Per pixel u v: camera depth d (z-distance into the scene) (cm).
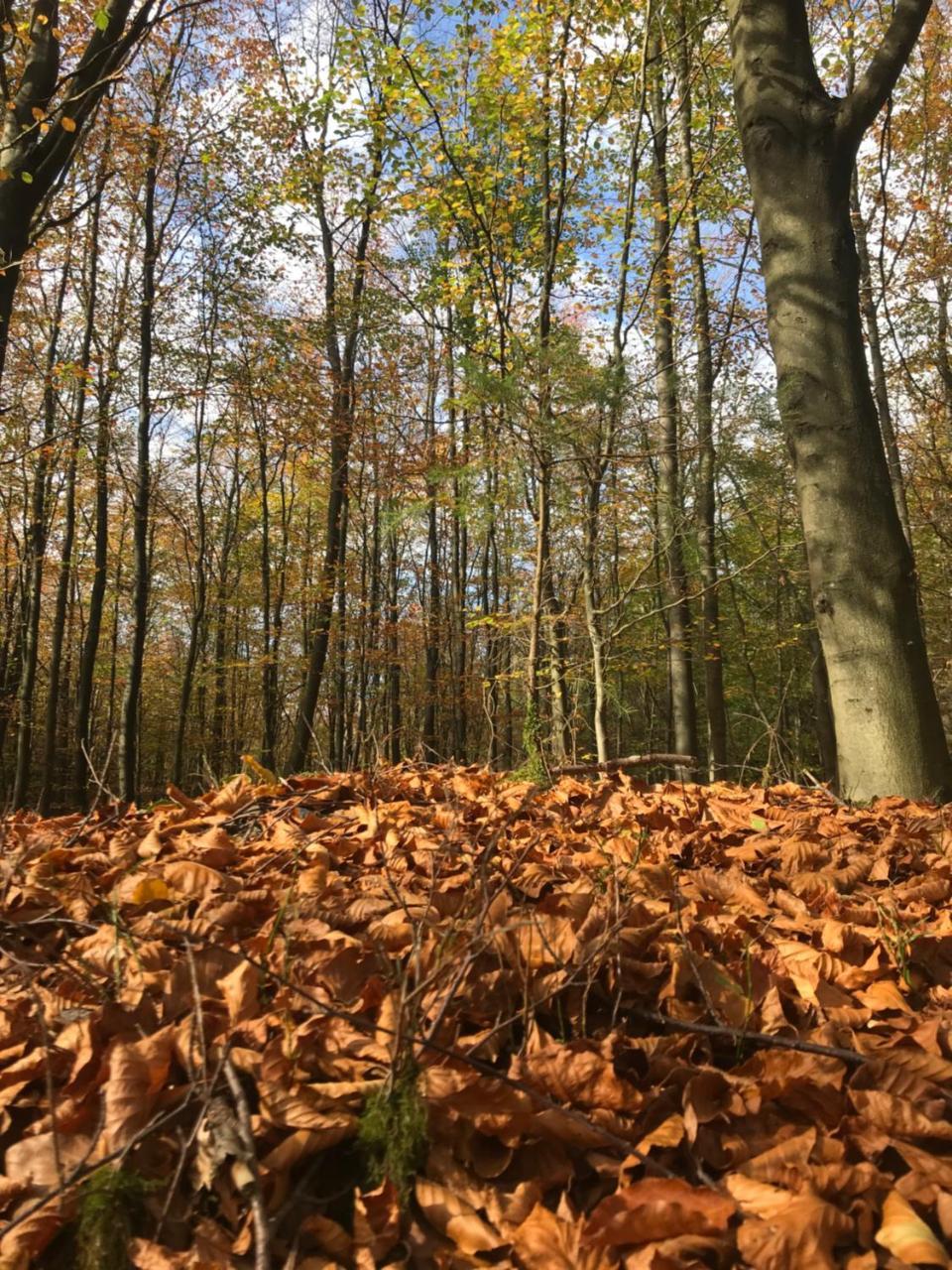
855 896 278
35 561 1855
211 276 1792
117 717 2839
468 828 330
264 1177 142
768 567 1001
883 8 1130
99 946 209
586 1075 164
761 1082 168
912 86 1380
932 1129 160
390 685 1952
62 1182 134
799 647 1358
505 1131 154
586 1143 155
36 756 2534
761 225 531
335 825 335
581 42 939
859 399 498
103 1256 132
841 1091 170
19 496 2016
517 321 1070
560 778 517
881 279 1312
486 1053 173
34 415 1778
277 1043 166
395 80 988
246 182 1703
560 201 909
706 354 1089
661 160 1169
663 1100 165
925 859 316
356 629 1883
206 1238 136
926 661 481
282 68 1619
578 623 835
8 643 2131
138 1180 141
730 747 1584
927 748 463
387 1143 150
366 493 2103
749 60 534
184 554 2723
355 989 191
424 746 536
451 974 179
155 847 285
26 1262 131
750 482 764
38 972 202
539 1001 177
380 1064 166
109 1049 167
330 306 1778
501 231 1019
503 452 722
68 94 676
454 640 2080
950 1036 188
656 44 1015
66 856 283
